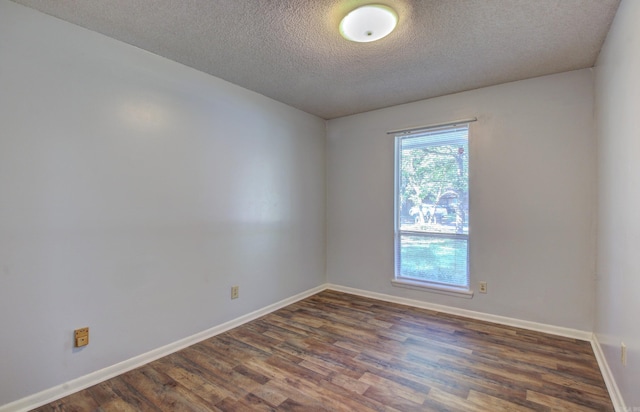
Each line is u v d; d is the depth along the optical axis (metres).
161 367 2.30
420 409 1.81
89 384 2.07
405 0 1.76
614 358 1.92
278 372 2.22
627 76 1.66
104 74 2.15
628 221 1.65
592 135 2.64
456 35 2.13
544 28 2.05
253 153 3.24
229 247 3.00
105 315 2.16
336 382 2.09
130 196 2.29
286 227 3.64
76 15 1.91
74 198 2.02
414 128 3.51
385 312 3.39
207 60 2.52
